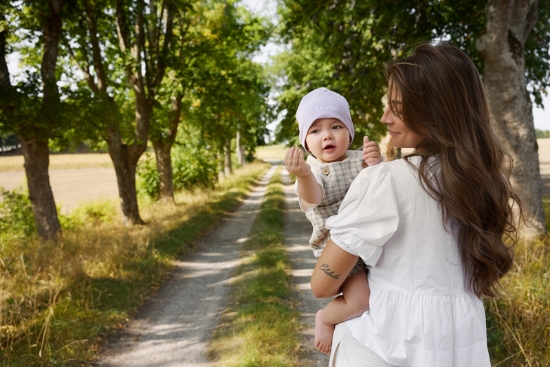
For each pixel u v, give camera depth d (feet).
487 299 13.11
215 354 15.49
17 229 39.86
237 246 35.09
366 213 4.18
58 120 30.17
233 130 62.95
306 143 5.61
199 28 50.24
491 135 4.35
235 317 18.30
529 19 24.03
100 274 23.77
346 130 5.49
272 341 15.11
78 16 35.17
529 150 22.62
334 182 5.23
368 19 31.12
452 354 4.20
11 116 29.27
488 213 4.25
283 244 33.81
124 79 45.80
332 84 40.98
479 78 4.44
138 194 64.44
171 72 50.34
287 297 20.53
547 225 24.71
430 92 4.20
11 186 112.98
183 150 71.56
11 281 19.95
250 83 53.78
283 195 73.67
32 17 31.37
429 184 4.07
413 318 4.22
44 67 32.07
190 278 26.68
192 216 45.83
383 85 34.22
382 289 4.41
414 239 4.22
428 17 29.81
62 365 14.35
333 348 4.94
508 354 11.10
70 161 210.79
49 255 25.14
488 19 22.06
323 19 34.19
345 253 4.26
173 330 18.42
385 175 4.23
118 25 42.70
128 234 34.68
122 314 19.47
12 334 14.69
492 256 4.23
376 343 4.33
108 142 43.83
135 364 15.34
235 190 78.95
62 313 17.94
